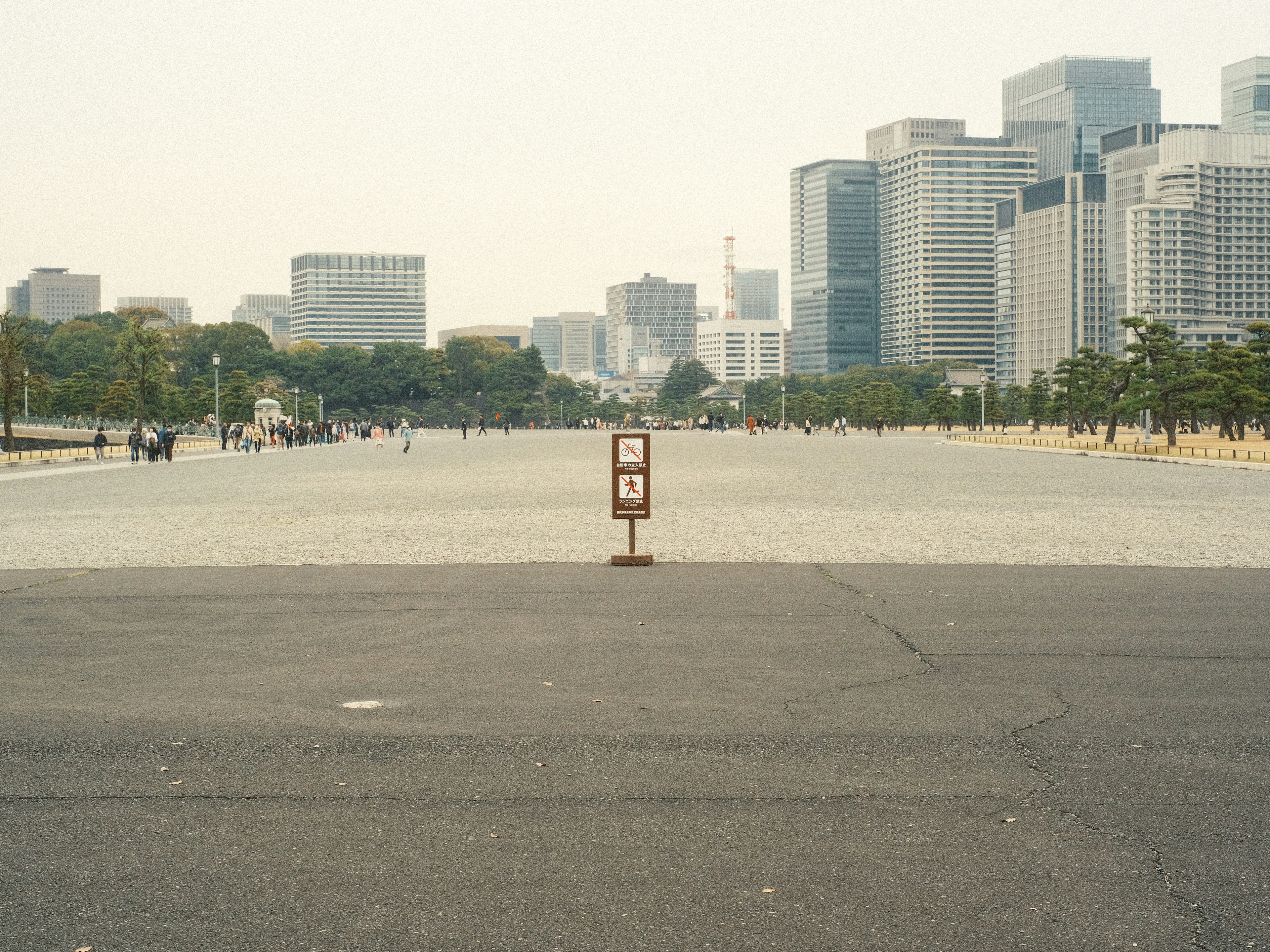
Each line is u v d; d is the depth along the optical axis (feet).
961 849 19.98
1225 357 241.55
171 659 36.22
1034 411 453.58
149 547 69.05
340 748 26.21
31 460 218.38
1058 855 19.70
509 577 54.65
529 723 28.27
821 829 20.98
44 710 29.73
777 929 16.97
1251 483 135.64
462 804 22.38
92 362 647.15
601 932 16.89
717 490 121.08
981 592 49.39
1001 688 31.91
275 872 19.04
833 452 260.21
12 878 18.86
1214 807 22.08
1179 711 29.27
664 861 19.48
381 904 17.83
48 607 46.39
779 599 47.60
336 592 50.06
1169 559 61.31
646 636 39.63
